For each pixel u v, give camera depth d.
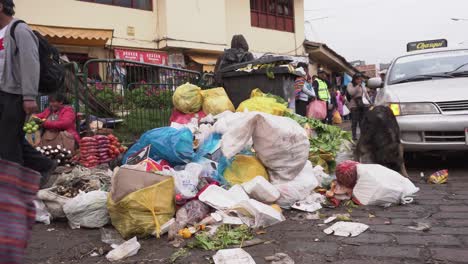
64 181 4.75
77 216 4.09
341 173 4.78
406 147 6.35
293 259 3.12
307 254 3.20
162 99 8.05
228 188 4.53
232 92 7.86
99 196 4.17
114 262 3.23
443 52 7.82
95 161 6.03
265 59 7.61
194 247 3.44
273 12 22.64
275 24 22.70
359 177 4.72
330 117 15.28
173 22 17.09
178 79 8.46
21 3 14.05
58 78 4.08
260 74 7.57
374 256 3.10
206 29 18.09
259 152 4.68
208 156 4.94
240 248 3.29
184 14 17.42
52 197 4.31
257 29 21.62
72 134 6.57
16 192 1.82
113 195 3.86
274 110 6.27
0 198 1.76
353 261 3.03
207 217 3.92
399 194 4.52
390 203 4.54
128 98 7.54
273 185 4.57
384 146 6.07
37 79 3.76
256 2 21.84
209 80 9.16
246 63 7.79
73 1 15.09
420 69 7.45
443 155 7.47
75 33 13.44
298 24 23.69
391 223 3.91
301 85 11.46
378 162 6.14
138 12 16.64
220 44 18.55
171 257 3.24
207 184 4.40
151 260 3.23
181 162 4.76
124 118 7.48
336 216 4.11
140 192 3.74
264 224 3.92
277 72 7.40
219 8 18.53
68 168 5.87
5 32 3.76
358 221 4.03
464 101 6.08
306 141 4.79
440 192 5.13
